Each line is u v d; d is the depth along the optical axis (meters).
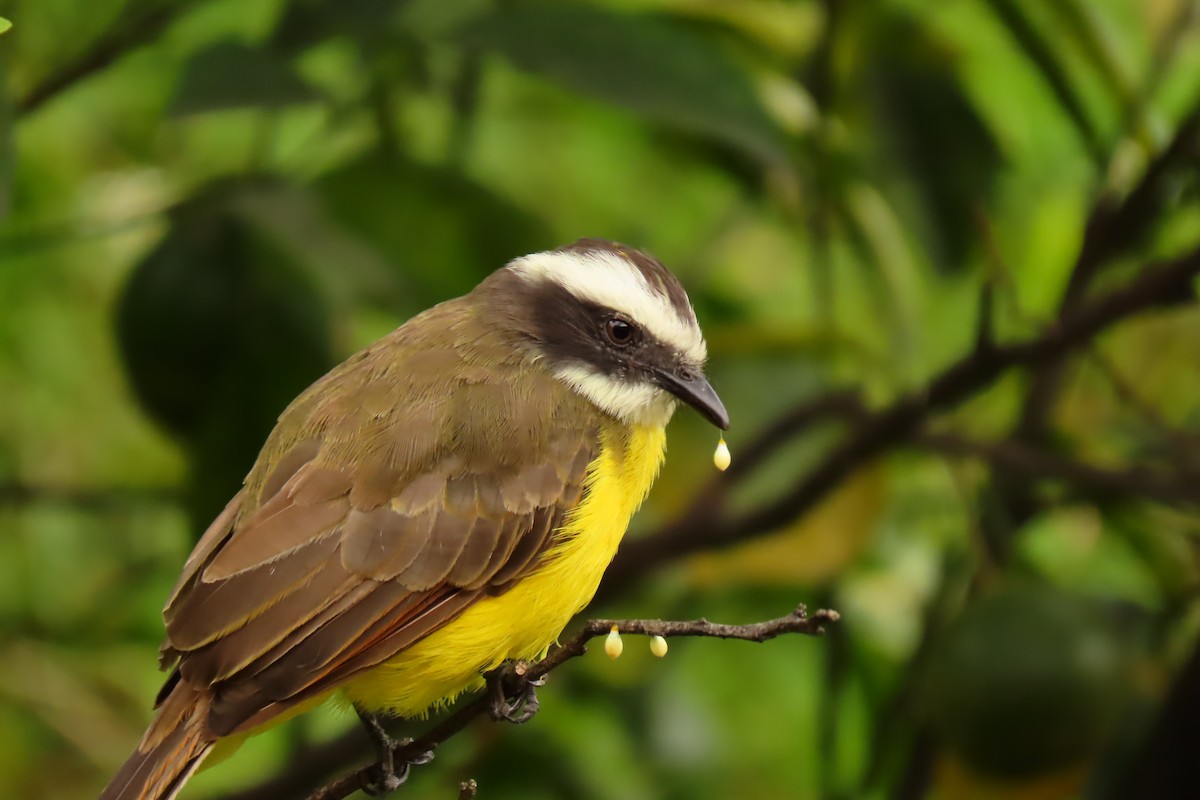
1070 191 12.59
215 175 11.95
